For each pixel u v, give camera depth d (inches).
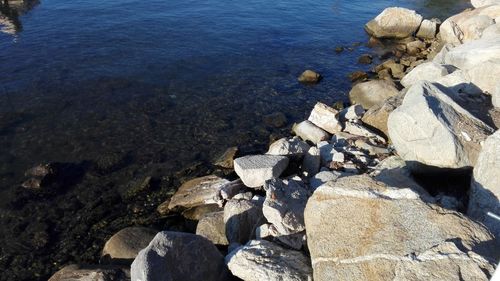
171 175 681.0
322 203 404.2
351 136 704.4
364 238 358.3
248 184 601.3
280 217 470.6
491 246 328.5
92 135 771.4
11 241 564.1
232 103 890.7
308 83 989.8
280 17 1387.8
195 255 400.8
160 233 399.9
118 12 1334.9
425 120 507.5
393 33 1283.2
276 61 1095.6
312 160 636.1
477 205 434.0
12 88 904.3
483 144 460.1
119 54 1075.3
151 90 925.2
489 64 609.0
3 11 1306.6
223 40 1191.6
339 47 1194.0
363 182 408.5
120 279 448.8
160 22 1279.5
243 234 502.3
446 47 924.6
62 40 1132.5
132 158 717.9
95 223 592.1
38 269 527.8
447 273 307.1
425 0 1635.1
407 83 876.6
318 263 365.1
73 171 685.9
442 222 348.8
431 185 524.1
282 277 386.3
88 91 907.4
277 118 831.1
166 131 789.2
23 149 730.8
